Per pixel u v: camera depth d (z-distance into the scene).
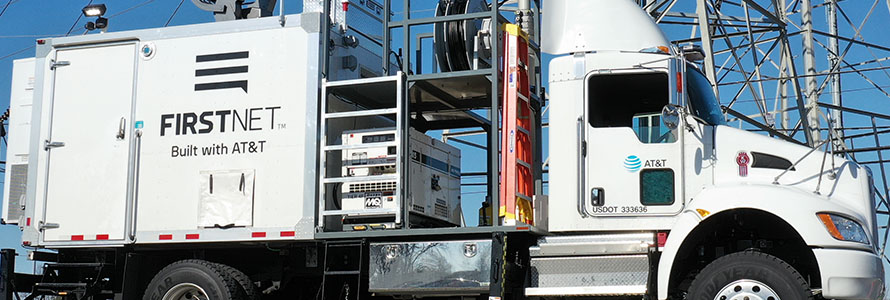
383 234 9.19
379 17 10.98
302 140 9.38
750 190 8.42
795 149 8.80
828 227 8.23
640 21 9.32
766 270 8.23
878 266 8.40
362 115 9.32
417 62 10.24
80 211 9.93
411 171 9.59
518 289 9.14
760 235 8.97
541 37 9.40
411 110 10.73
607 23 9.26
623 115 8.99
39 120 10.16
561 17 9.37
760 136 8.88
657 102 8.94
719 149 8.83
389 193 9.32
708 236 9.05
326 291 9.59
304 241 9.53
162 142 9.77
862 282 8.20
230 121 9.60
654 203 8.77
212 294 9.65
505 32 9.29
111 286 10.20
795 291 8.12
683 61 8.57
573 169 8.95
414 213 9.59
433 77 9.33
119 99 9.95
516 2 18.12
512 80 9.13
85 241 9.88
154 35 9.93
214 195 9.55
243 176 9.49
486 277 8.92
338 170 9.68
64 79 10.16
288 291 10.60
